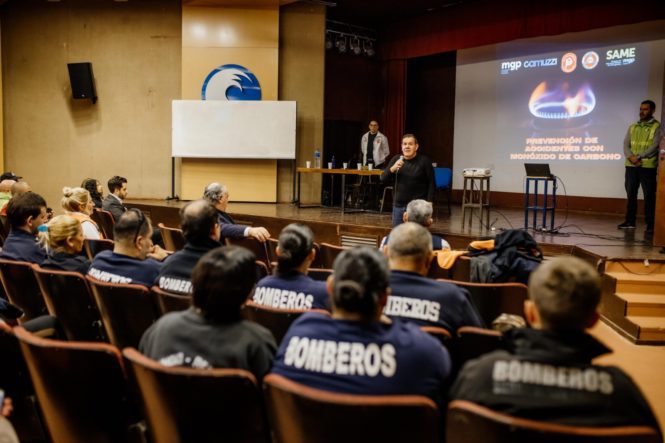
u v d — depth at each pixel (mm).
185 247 2602
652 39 8789
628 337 4250
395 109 11500
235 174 9680
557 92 9930
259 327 1735
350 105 11594
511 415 1282
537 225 7258
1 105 10008
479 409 1213
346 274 1547
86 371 1644
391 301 2166
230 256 1683
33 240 3545
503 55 10609
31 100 10086
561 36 9820
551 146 10031
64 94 10062
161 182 10039
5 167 10164
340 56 11375
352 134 11750
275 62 9570
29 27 10000
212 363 1633
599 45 9375
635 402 1263
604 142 9391
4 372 1897
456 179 11469
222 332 1664
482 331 1896
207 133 9406
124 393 1666
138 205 9062
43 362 1661
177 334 1678
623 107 9156
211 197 4406
